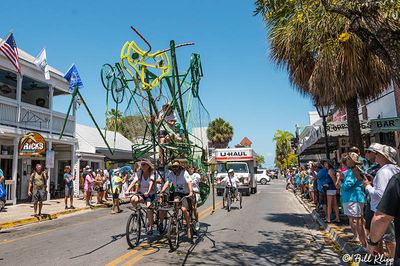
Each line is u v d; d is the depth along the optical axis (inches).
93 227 416.5
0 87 738.8
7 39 558.6
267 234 354.3
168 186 313.7
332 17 306.3
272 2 244.4
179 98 298.0
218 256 262.5
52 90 757.9
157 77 291.3
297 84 467.8
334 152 869.8
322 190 424.2
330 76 383.9
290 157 1959.9
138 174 313.1
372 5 193.2
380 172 179.5
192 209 329.7
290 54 416.5
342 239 291.1
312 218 469.4
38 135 612.4
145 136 321.7
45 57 650.8
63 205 652.7
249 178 892.0
